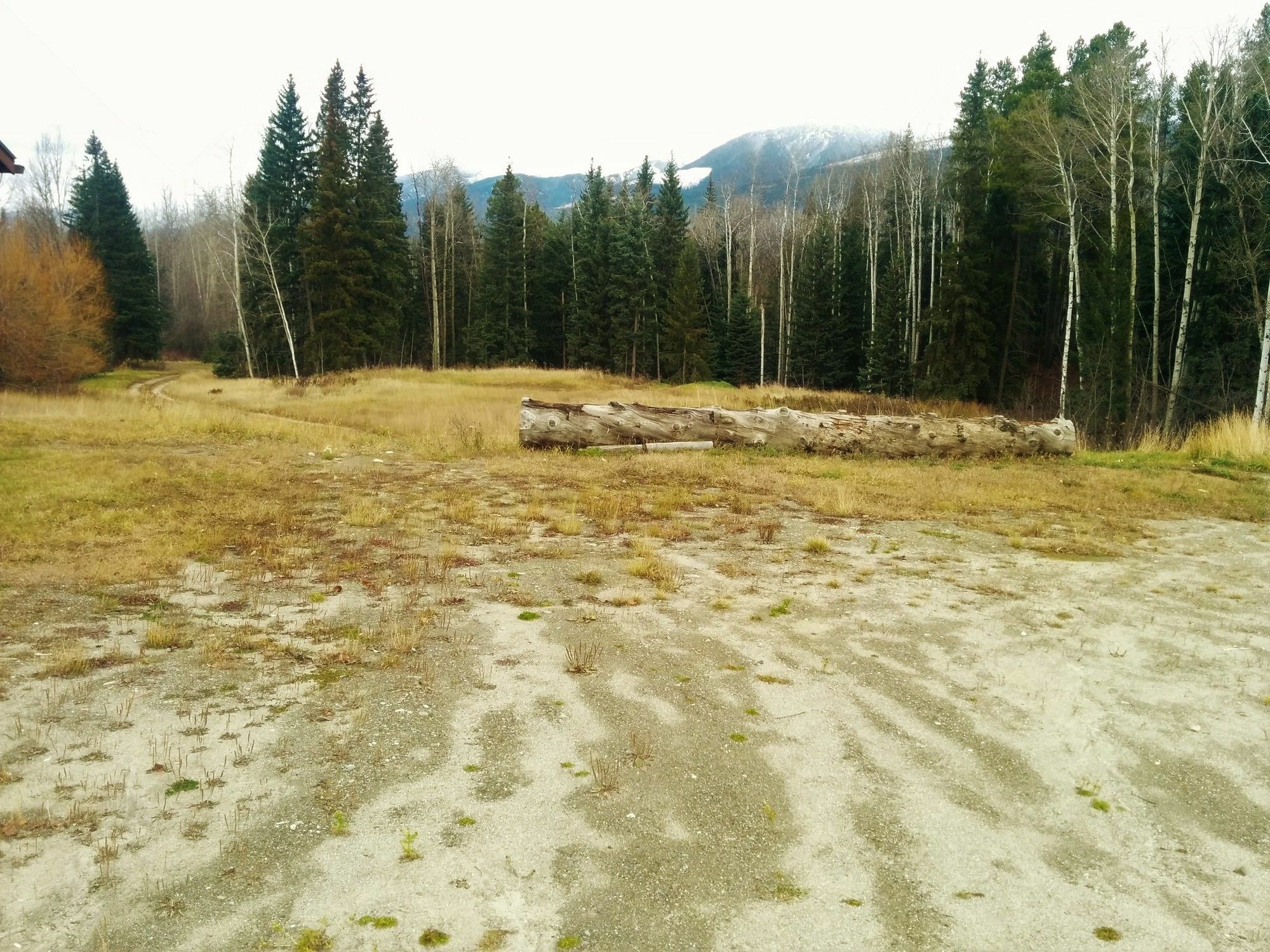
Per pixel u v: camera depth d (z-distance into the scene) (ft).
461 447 46.62
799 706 13.14
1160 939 8.05
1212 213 91.71
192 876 8.47
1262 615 18.66
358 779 10.50
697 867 8.94
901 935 7.98
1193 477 40.83
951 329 110.52
